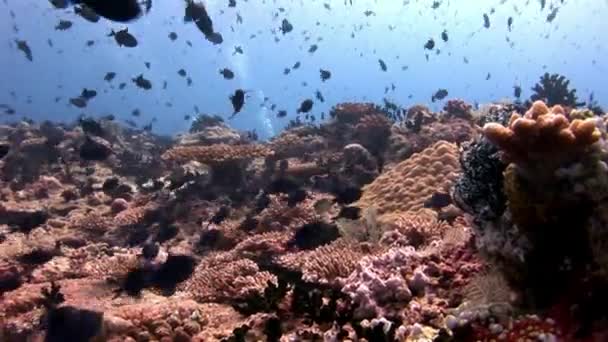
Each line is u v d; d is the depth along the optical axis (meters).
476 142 1.23
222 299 1.75
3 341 1.71
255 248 2.29
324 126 4.13
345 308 1.21
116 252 2.65
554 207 0.93
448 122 3.58
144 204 3.32
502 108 1.64
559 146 0.89
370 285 1.27
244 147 3.32
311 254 1.91
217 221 2.86
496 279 1.08
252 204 3.01
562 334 0.88
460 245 1.40
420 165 2.54
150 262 2.27
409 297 1.23
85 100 3.69
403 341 1.04
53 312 1.61
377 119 3.70
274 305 1.28
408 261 1.38
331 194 2.91
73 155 4.75
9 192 3.91
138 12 1.32
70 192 3.82
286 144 3.89
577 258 0.94
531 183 0.95
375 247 1.83
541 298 0.98
